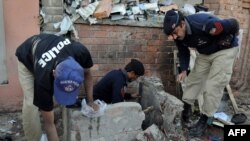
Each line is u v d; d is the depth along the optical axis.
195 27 3.28
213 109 3.63
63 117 3.40
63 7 3.91
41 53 2.44
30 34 3.80
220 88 3.52
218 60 3.45
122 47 4.25
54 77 2.18
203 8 4.55
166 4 4.50
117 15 4.09
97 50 4.13
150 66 4.47
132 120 3.26
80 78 2.13
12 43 3.76
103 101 3.36
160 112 3.51
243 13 4.91
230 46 3.43
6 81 3.89
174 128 3.29
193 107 4.19
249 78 5.31
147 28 4.29
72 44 2.53
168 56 4.51
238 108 4.66
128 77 3.48
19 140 3.44
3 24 3.67
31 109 2.90
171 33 3.21
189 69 4.03
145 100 3.93
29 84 2.87
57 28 3.89
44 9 3.81
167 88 4.65
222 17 4.54
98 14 3.94
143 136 3.20
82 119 2.99
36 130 3.05
